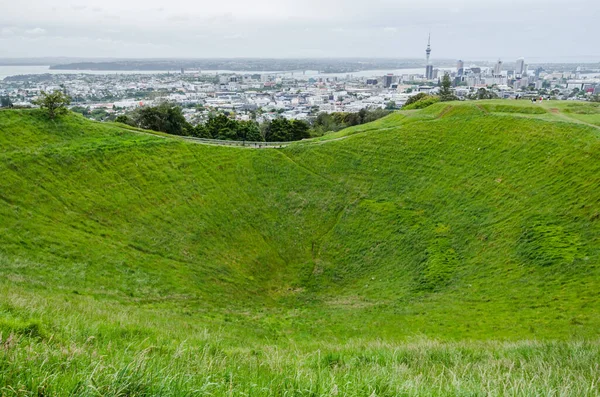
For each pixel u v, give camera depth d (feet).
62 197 121.08
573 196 120.26
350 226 150.20
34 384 20.35
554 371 38.93
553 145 145.69
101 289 89.61
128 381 21.81
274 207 160.15
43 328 36.83
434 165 168.55
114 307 74.95
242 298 112.16
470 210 138.72
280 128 275.59
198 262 122.01
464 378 34.27
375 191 165.27
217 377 27.37
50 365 23.53
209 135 261.85
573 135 145.59
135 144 159.02
